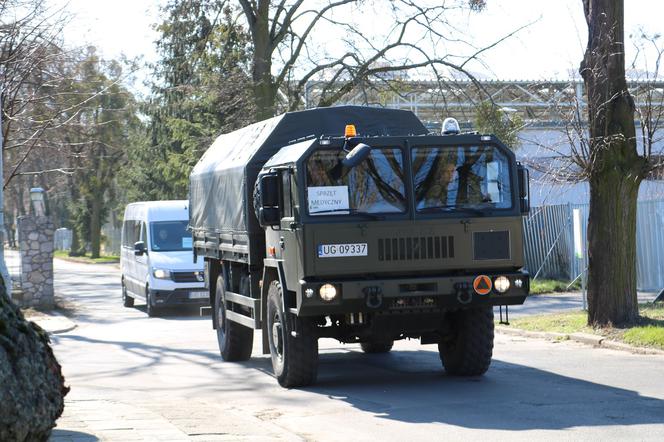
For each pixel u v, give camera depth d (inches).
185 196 2834.6
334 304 700.7
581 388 692.1
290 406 668.7
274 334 778.2
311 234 703.1
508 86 2139.5
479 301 722.8
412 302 713.6
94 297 2058.3
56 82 1562.5
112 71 2792.8
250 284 840.9
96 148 4116.6
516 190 738.2
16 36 1441.9
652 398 641.0
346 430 573.0
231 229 892.6
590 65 1019.9
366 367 869.8
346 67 1915.6
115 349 1084.5
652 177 1465.3
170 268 1523.1
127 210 1807.3
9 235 6466.5
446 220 722.8
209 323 1390.3
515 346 974.4
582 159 1025.5
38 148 1766.7
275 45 2007.9
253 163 832.3
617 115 1011.3
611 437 520.7
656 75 1021.8
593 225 1018.7
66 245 6220.5
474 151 737.6
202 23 2094.0
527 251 1807.3
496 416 596.1
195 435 522.0
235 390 753.6
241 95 1994.3
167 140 2979.8
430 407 639.8
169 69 2546.8
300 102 1987.0
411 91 1967.3
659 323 993.5
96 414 597.9
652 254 1518.2
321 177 711.1
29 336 332.5
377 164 720.3
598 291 1016.9
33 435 322.7
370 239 711.1
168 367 916.6
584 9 1025.5
